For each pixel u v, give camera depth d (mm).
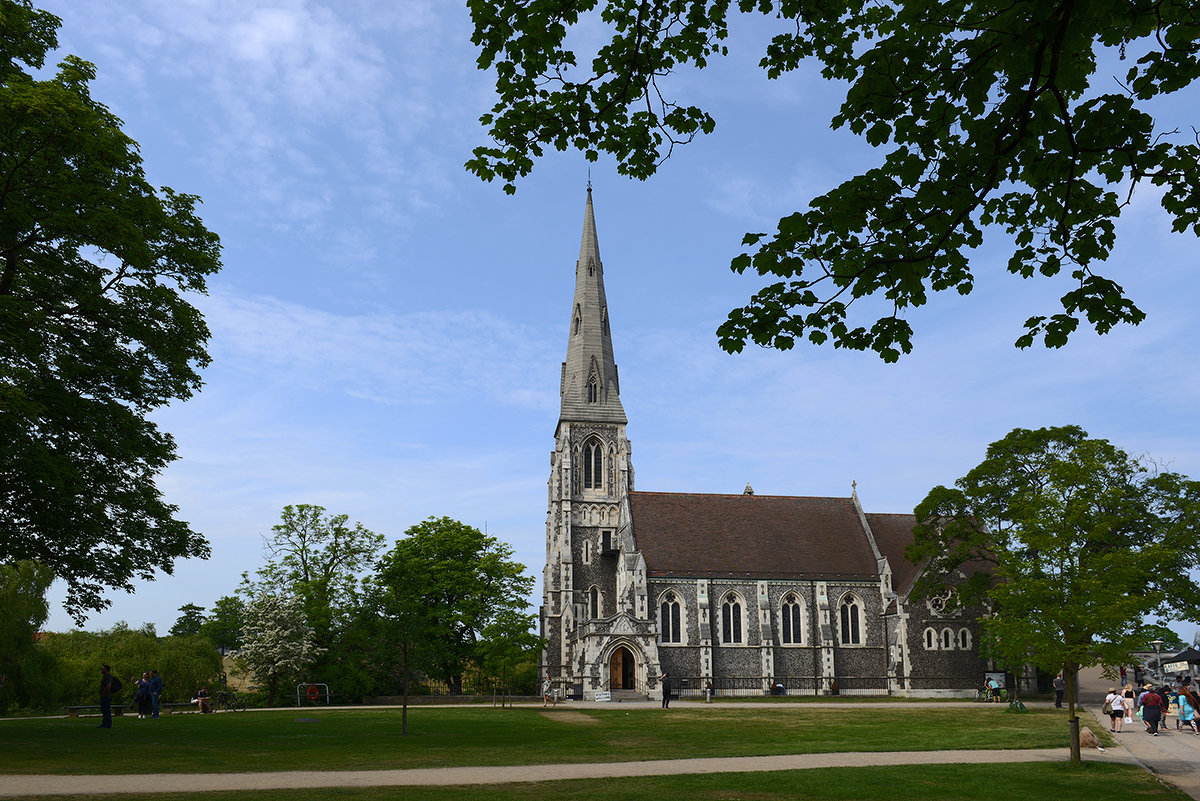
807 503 83125
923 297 13117
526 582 72812
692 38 13625
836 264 12633
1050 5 9656
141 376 33344
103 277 32375
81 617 33344
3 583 50219
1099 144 11602
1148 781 21812
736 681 72438
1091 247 13156
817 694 72750
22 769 21281
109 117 32344
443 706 56469
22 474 27906
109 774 20859
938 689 71438
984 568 74000
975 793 19844
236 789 18797
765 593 74375
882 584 75688
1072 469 27000
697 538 77625
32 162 28422
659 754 27625
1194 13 10625
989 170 11586
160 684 41969
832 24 13172
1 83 29859
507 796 18375
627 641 69812
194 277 34938
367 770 22719
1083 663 25297
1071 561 26781
